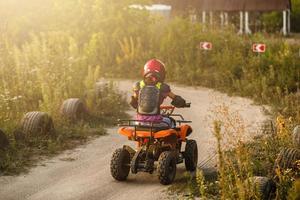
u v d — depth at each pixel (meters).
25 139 22.61
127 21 55.72
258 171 18.45
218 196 16.39
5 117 24.17
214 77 43.03
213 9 88.44
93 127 26.56
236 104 34.91
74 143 23.64
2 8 55.91
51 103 27.03
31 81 29.72
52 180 18.67
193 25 54.69
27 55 34.25
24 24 54.78
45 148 22.28
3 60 32.41
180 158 19.11
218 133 15.28
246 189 14.99
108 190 17.66
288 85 38.25
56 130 24.70
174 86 42.88
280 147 20.31
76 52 39.12
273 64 42.78
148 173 19.33
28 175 19.11
